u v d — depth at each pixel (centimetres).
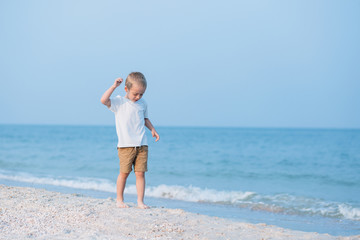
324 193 880
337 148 2578
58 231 335
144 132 461
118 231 354
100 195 730
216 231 381
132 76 443
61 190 784
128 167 453
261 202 737
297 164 1606
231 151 2288
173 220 408
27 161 1577
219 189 916
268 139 4216
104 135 5016
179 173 1252
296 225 539
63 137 4288
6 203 446
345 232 496
